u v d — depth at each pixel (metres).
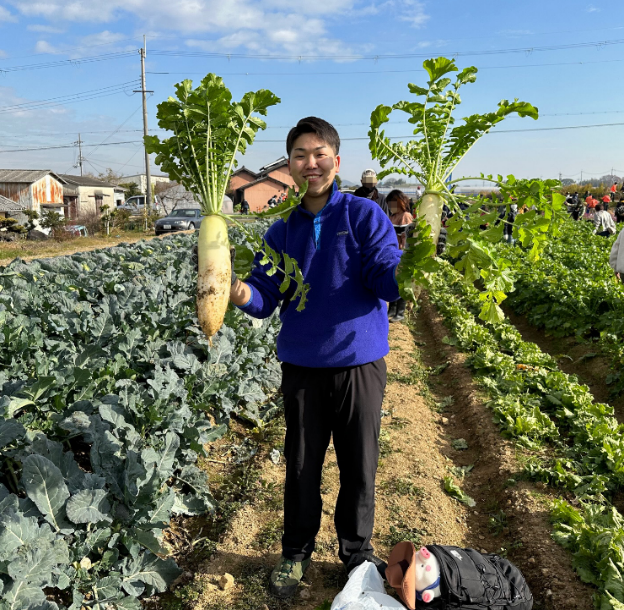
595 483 3.91
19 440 3.29
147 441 3.64
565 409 5.10
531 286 10.34
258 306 2.74
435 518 3.78
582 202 36.69
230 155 2.46
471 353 7.36
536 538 3.40
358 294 2.66
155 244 12.05
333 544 3.45
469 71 2.52
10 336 4.30
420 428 5.31
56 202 50.91
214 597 3.00
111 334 4.93
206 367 4.91
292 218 2.73
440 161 2.52
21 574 2.33
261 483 4.16
